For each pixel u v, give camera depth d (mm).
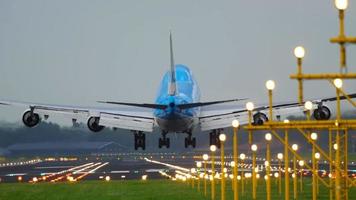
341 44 46469
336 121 76875
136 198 152625
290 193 160875
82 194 167875
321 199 143500
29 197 161250
